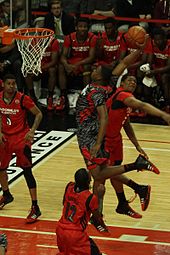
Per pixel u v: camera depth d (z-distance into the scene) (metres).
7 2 21.19
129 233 14.50
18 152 15.00
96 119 13.91
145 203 14.13
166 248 13.82
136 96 21.56
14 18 21.77
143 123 21.14
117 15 22.83
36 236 14.23
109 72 13.84
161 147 19.34
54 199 16.19
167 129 20.73
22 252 13.48
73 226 12.11
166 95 21.34
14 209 15.62
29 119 21.11
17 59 21.39
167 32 22.44
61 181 17.14
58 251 13.56
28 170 15.08
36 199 15.08
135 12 22.62
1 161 15.27
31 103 15.02
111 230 14.60
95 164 13.70
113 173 13.66
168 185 17.00
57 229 12.24
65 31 22.23
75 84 22.22
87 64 21.52
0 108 14.99
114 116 14.02
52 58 21.45
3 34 13.92
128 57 14.91
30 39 15.99
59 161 18.25
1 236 11.11
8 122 15.03
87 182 12.27
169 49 21.12
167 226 14.94
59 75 21.70
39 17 23.23
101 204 13.73
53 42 21.33
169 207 15.89
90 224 14.86
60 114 21.61
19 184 16.91
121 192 14.68
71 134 20.19
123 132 20.39
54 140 19.69
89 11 23.03
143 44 15.25
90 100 13.70
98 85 13.80
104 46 21.45
